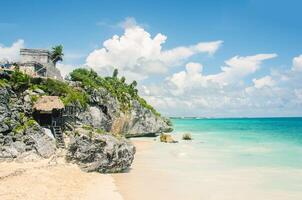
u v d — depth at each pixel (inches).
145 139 2952.8
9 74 1539.1
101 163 1231.5
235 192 1025.5
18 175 1035.9
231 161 1584.6
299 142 2554.1
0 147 1235.9
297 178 1212.5
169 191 1024.9
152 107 3786.9
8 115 1349.7
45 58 2479.1
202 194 1000.9
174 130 4554.6
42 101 1585.9
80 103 1984.5
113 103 2652.6
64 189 957.8
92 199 900.6
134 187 1058.7
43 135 1398.9
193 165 1467.8
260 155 1795.0
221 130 4537.4
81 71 2630.4
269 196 988.6
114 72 3742.6
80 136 1222.3
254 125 6427.2
